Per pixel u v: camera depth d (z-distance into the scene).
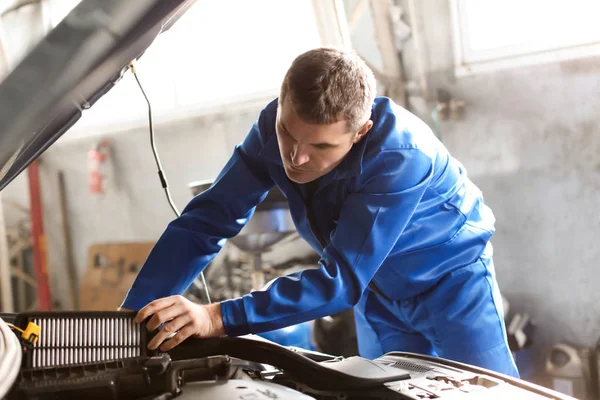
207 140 3.38
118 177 3.71
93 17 0.71
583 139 2.31
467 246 1.33
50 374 0.79
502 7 2.46
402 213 1.09
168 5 0.74
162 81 3.53
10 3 0.75
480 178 2.54
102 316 0.89
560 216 2.38
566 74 2.32
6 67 0.72
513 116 2.45
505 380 0.92
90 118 3.77
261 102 3.19
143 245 3.58
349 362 0.97
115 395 0.78
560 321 2.40
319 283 1.01
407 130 1.13
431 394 0.85
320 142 0.96
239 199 1.26
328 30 2.70
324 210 1.24
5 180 1.04
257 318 0.97
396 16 2.57
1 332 0.78
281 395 0.78
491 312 1.35
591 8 2.29
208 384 0.80
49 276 3.98
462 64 2.53
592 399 2.29
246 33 3.26
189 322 0.94
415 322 1.38
